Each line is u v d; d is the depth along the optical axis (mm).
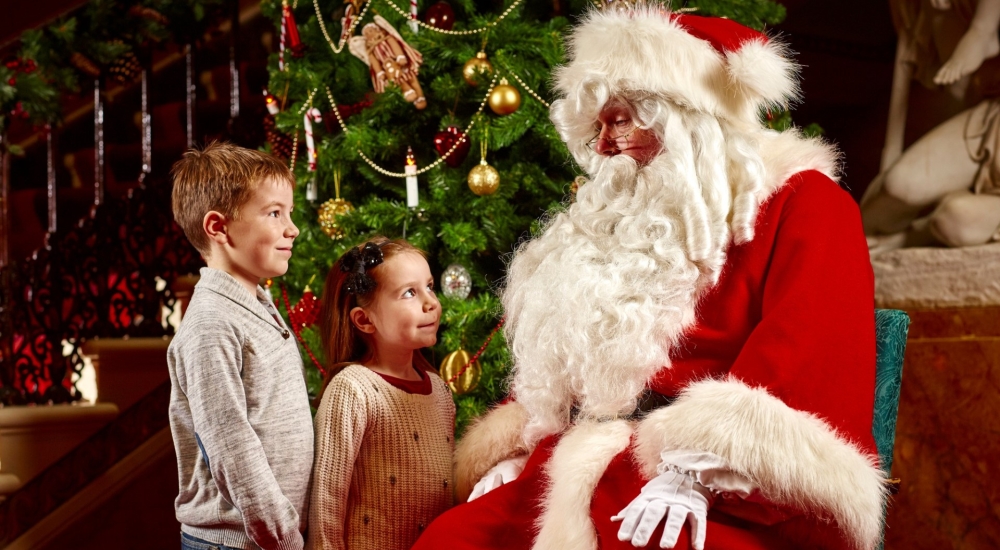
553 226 1705
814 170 1552
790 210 1466
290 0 2486
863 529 1227
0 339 3242
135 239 3578
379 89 2229
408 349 1721
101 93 3568
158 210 3643
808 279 1358
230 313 1545
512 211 2213
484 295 2121
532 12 2391
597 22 1644
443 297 2119
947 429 2895
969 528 2809
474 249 2223
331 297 1759
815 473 1209
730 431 1232
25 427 3129
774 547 1272
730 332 1446
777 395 1285
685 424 1267
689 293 1472
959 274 2895
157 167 3814
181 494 1601
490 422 1713
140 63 3715
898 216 3225
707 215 1475
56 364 3340
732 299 1454
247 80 4473
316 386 2234
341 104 2469
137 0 3629
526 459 1669
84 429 3238
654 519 1196
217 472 1460
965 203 2920
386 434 1640
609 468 1392
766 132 1635
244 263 1606
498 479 1627
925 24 3268
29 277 3312
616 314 1454
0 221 3404
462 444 1735
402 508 1633
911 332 3031
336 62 2439
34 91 3164
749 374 1316
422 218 2229
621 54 1564
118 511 3266
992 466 2758
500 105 2080
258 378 1541
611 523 1311
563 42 2066
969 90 3119
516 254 1793
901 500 3006
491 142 2170
